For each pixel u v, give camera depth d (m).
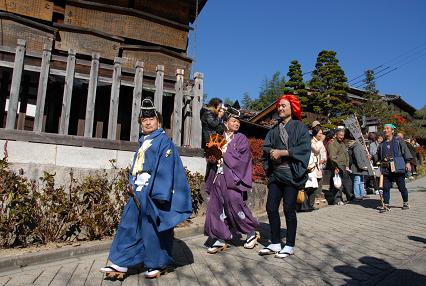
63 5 8.52
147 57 8.95
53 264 4.33
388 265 4.14
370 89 29.94
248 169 4.91
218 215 4.82
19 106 7.71
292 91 27.56
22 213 4.72
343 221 6.93
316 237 5.58
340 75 26.81
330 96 26.81
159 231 3.69
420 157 21.36
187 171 6.90
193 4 10.00
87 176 5.48
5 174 4.75
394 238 5.44
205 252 4.84
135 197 3.78
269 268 4.11
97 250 4.88
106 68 7.07
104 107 8.47
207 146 4.95
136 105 6.96
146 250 3.71
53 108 7.98
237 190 4.82
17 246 4.79
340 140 9.59
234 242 5.42
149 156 3.84
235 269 4.09
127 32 8.91
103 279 3.75
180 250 4.95
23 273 3.97
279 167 4.52
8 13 7.41
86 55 8.40
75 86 8.22
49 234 4.99
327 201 9.88
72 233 5.20
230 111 5.04
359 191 9.80
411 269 3.94
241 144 4.89
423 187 12.95
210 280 3.72
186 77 9.38
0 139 5.68
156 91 7.18
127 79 7.21
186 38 9.76
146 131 4.07
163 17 9.58
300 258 4.48
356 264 4.20
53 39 7.89
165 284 3.61
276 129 4.71
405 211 7.88
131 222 3.79
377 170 10.09
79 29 8.27
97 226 5.25
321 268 4.08
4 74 7.68
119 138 8.63
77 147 6.20
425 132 29.64
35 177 5.26
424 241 5.20
